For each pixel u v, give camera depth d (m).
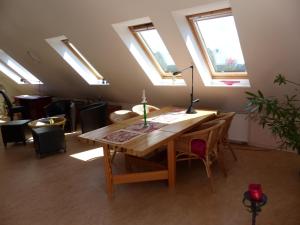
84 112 4.50
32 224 2.33
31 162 3.82
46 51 5.00
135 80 4.60
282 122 2.95
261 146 3.93
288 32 2.52
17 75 7.66
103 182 3.09
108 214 2.43
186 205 2.51
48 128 4.15
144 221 2.30
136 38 3.83
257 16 2.50
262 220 2.21
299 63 2.80
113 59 4.27
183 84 4.13
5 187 3.05
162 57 4.14
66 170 3.47
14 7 4.03
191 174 3.17
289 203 2.44
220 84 3.79
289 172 3.08
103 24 3.54
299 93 3.14
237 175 3.08
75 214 2.45
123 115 3.80
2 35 5.18
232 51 3.50
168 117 3.44
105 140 2.59
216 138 2.83
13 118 6.69
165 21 3.05
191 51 3.42
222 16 2.97
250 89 3.51
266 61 2.97
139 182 3.02
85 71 5.43
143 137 2.62
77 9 3.46
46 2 3.58
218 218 2.29
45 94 7.59
